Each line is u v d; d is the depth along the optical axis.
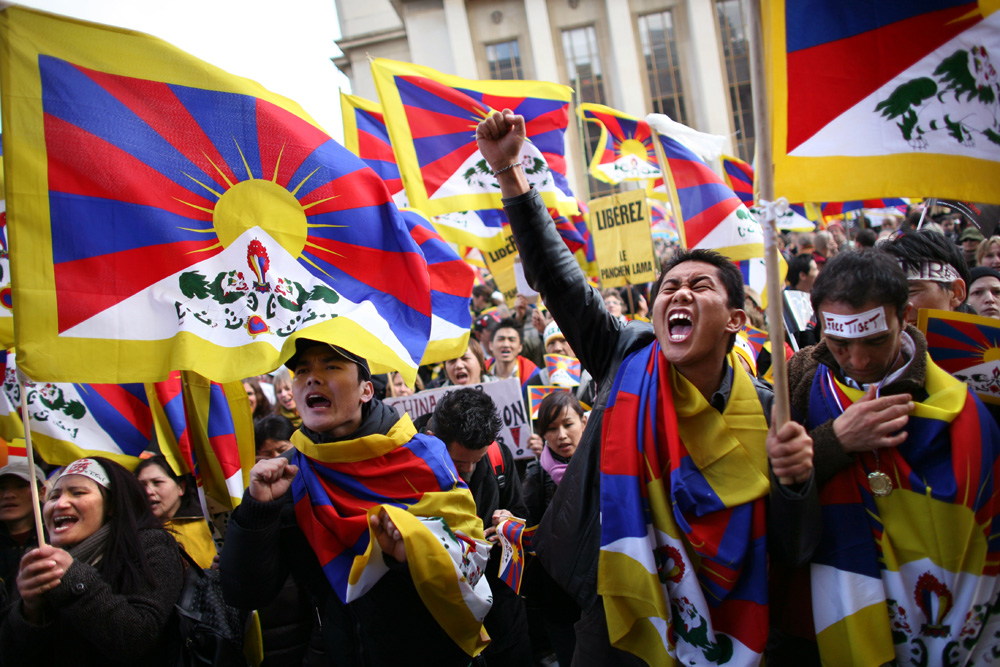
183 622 2.39
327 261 2.33
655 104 35.47
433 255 3.69
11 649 2.15
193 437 3.17
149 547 2.36
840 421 1.76
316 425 2.27
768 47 1.86
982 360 2.13
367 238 2.40
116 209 2.08
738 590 1.78
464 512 2.41
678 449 1.83
